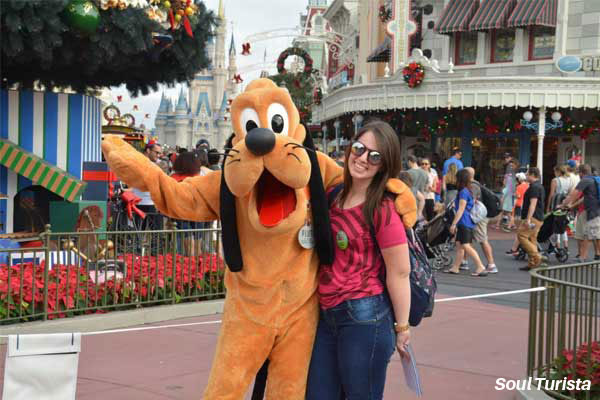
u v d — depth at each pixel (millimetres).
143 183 3379
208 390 3357
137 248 7863
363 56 36781
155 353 6184
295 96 43688
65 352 3279
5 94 8828
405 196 3359
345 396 3471
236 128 3344
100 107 10023
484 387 5422
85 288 7070
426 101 22297
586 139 23594
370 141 3320
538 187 11836
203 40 9414
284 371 3383
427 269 3490
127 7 7730
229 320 3369
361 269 3344
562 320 4824
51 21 7055
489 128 24000
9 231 8898
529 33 25781
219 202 3459
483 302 9047
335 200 3465
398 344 3410
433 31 28781
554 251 13102
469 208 11312
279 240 3297
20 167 8516
